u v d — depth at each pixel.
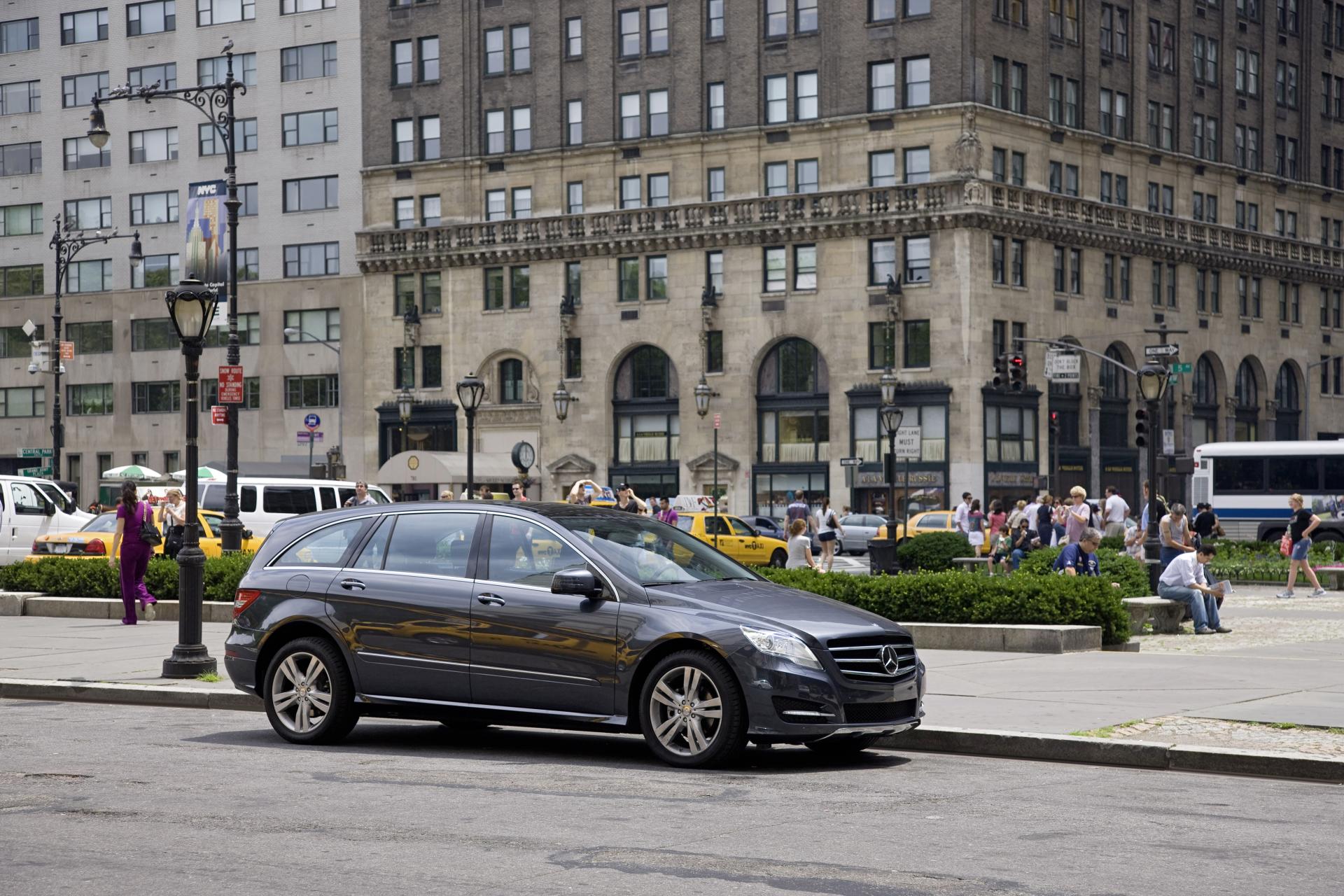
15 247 84.62
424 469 65.81
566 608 12.45
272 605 13.74
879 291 64.25
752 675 11.70
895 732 12.70
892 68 64.44
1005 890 8.00
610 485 70.31
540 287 72.00
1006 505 63.88
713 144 68.25
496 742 13.82
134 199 81.56
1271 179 78.38
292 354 77.81
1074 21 68.50
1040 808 10.41
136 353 81.81
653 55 69.81
